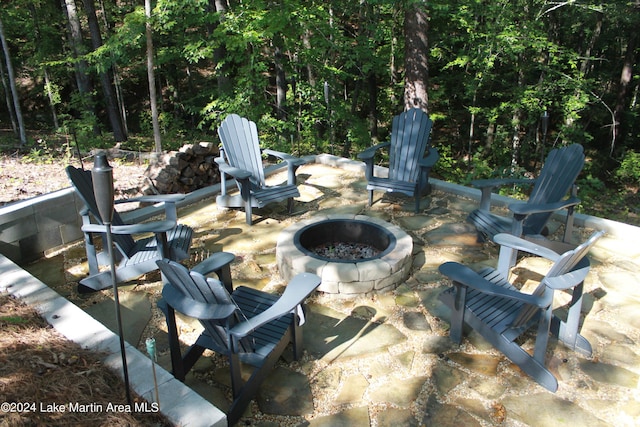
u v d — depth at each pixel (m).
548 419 2.17
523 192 9.97
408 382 2.41
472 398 2.30
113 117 11.76
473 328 2.61
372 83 11.99
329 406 2.26
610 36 11.05
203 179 5.17
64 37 11.80
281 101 10.02
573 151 3.56
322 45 8.57
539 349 2.40
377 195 5.00
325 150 9.48
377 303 3.12
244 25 8.00
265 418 2.19
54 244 3.80
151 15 7.42
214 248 3.87
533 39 9.02
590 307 3.05
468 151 12.45
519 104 9.92
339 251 3.76
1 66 11.05
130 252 3.34
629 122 11.86
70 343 2.26
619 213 9.87
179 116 14.26
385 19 10.03
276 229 4.22
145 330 2.84
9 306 2.54
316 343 2.72
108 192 1.68
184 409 1.87
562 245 3.53
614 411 2.22
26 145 9.06
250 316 2.45
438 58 10.53
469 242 3.96
